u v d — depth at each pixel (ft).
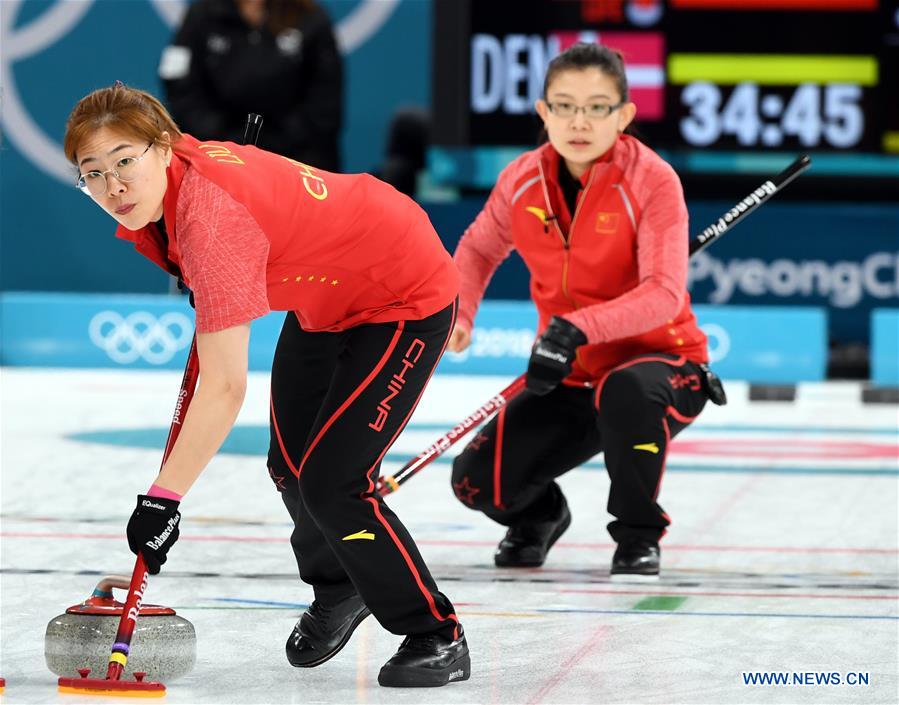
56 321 128.47
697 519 64.75
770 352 123.54
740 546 58.65
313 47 117.08
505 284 127.75
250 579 51.08
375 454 38.06
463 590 50.24
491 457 54.75
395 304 38.73
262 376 123.54
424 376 38.99
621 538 53.78
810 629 44.34
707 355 56.95
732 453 86.33
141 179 33.42
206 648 41.63
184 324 127.75
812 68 119.14
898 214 126.11
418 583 37.93
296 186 36.37
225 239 34.04
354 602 40.40
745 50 119.03
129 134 33.17
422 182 132.46
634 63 119.44
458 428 49.26
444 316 39.29
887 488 73.46
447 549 57.93
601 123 52.13
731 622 45.32
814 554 57.00
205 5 115.75
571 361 50.85
